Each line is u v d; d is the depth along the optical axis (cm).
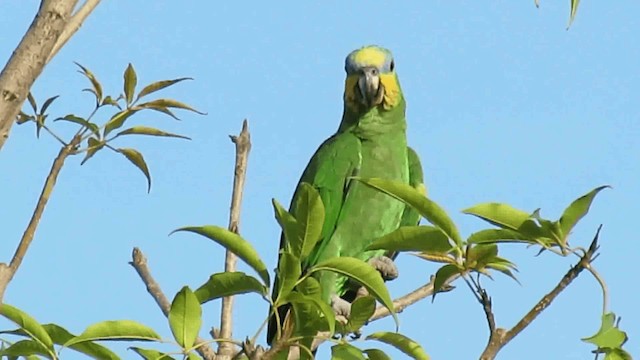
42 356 736
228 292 714
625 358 624
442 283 707
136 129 912
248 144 964
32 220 729
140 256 975
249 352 684
